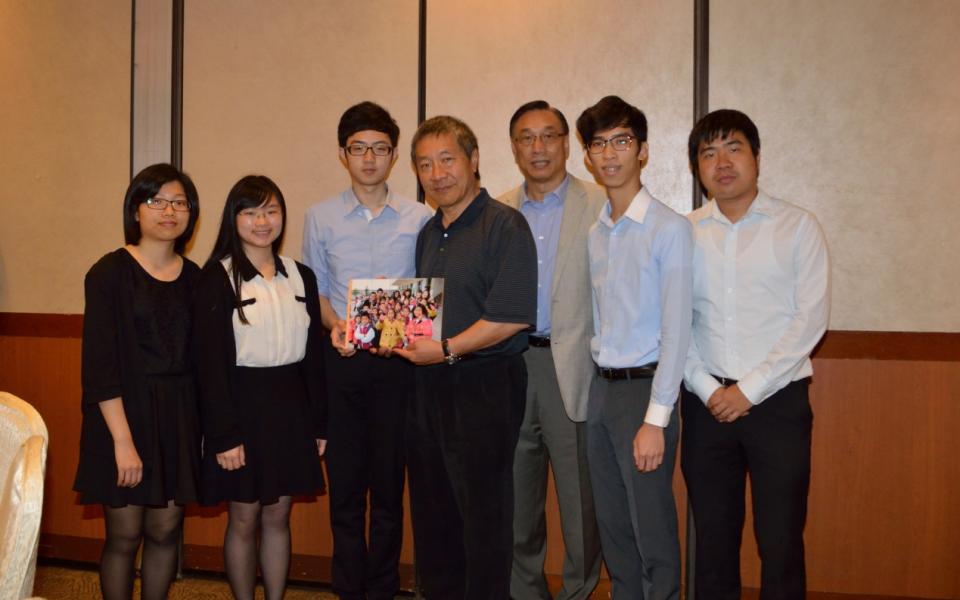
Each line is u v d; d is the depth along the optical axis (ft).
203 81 10.82
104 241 11.21
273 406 7.59
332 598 10.12
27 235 11.48
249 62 10.70
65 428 11.32
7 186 11.51
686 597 9.78
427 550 7.88
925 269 9.29
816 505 9.54
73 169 11.26
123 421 7.13
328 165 10.54
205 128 10.84
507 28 10.11
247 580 7.93
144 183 7.42
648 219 7.16
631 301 7.23
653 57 9.78
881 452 9.38
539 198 8.63
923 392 9.27
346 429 8.75
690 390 7.47
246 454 7.48
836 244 9.48
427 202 10.32
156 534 7.77
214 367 7.34
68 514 11.32
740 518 7.45
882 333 9.37
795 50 9.47
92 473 7.18
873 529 9.41
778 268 7.14
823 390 9.52
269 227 7.66
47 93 11.32
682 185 9.76
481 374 7.27
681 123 9.74
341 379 8.68
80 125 11.21
